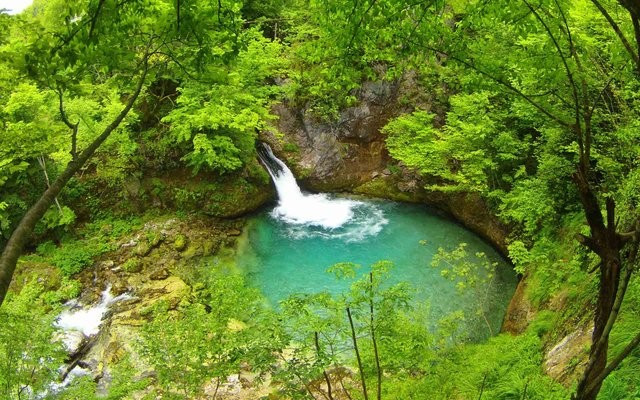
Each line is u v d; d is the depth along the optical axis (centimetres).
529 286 1282
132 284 1521
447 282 1497
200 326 772
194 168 1775
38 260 1597
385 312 684
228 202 1833
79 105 1385
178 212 1809
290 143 2106
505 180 1625
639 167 830
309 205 2038
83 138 1475
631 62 544
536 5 450
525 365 860
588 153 312
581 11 784
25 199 1645
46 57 436
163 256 1633
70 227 1700
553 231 1304
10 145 896
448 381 790
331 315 729
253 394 1067
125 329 1323
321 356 679
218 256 1659
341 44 520
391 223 1892
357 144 2166
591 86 804
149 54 522
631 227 368
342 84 586
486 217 1739
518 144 1475
